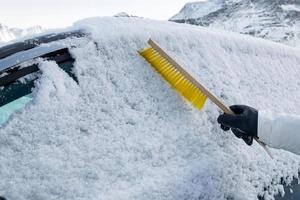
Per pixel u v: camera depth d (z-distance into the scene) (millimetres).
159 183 1240
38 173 1185
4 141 1217
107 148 1323
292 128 1393
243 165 1520
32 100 1348
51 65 1437
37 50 1463
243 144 1616
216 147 1525
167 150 1404
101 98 1467
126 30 1753
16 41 1556
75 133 1324
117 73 1584
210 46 1945
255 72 2004
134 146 1363
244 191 1441
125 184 1231
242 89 1854
